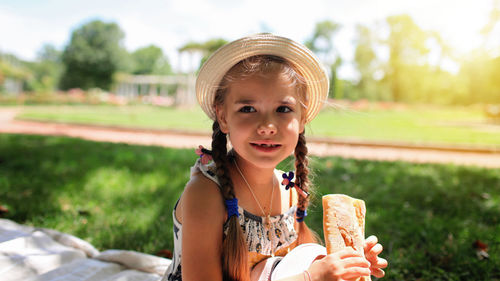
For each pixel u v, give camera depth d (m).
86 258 2.28
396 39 49.56
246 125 1.31
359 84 51.38
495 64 34.41
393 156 7.79
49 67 74.75
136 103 34.28
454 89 42.75
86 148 6.77
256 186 1.50
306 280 1.22
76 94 34.81
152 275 2.09
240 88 1.32
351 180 4.70
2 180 4.18
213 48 31.20
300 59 1.45
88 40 50.12
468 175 5.20
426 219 3.29
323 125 15.30
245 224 1.45
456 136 11.64
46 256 2.16
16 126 12.77
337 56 44.41
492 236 2.84
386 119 20.34
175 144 8.95
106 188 4.02
